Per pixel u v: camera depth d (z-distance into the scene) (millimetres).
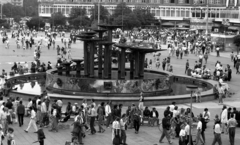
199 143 38312
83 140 38312
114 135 35875
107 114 42062
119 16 197000
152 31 184625
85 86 56000
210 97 56188
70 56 99500
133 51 59312
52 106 43469
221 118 42000
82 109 40688
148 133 40969
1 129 35750
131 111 42938
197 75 70812
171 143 37531
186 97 53812
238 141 39219
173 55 109188
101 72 61188
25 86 62000
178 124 39656
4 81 57844
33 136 39094
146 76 62969
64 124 41938
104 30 61062
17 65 82250
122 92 55531
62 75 62000
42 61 93500
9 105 43625
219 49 120500
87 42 59250
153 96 55594
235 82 72750
